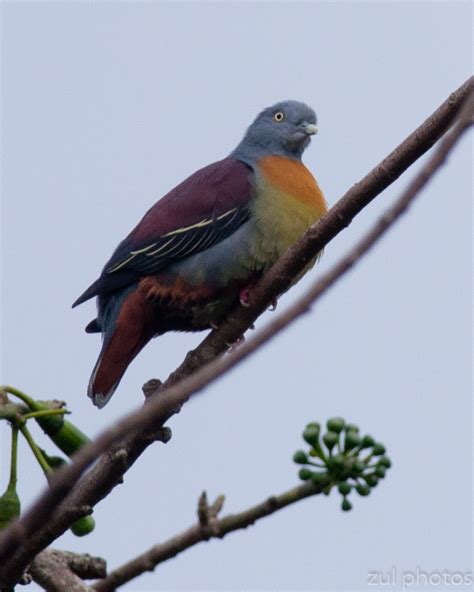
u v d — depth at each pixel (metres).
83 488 9.13
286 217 12.86
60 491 5.11
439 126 8.52
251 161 13.53
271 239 12.77
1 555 5.73
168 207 12.77
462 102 8.34
